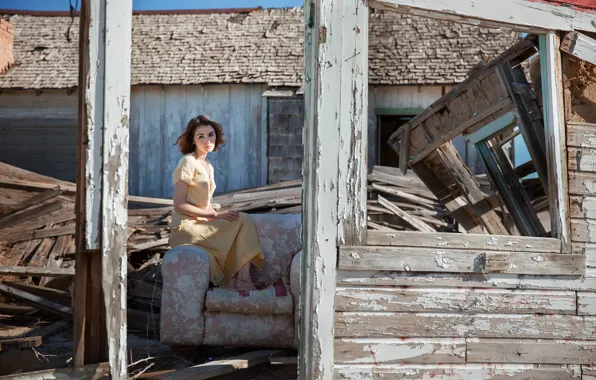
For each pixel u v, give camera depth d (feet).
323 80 10.27
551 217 11.60
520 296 11.10
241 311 12.75
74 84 37.04
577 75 12.06
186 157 14.55
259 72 37.17
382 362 10.45
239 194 31.45
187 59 38.68
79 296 9.83
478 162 35.88
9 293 17.11
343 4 10.40
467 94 16.55
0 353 12.98
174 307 12.66
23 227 22.44
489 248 10.96
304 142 10.38
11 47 39.06
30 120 38.09
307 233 10.26
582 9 11.87
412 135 19.24
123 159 9.75
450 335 10.77
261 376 12.41
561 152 11.53
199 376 11.25
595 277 11.45
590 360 11.28
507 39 38.32
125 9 9.78
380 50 38.22
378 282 10.48
